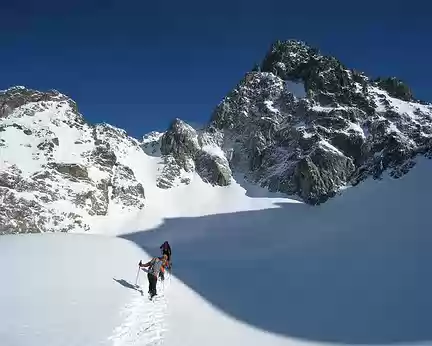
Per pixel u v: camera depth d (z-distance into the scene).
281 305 16.88
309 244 32.00
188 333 12.95
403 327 14.29
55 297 14.82
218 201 49.09
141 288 17.42
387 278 20.88
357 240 31.61
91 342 11.09
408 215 36.16
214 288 19.23
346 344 12.86
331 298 17.86
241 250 31.16
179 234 38.03
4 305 13.61
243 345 12.42
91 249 25.28
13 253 22.48
